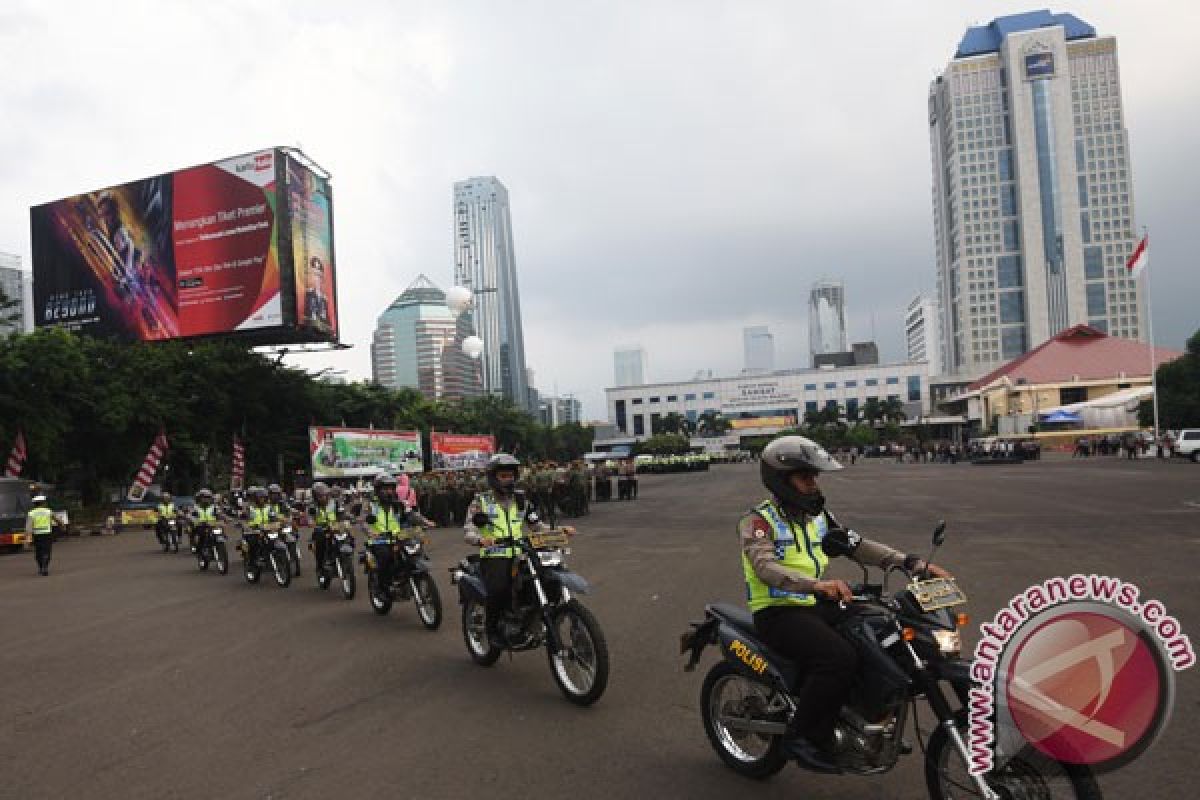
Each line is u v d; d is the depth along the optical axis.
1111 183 144.12
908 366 161.88
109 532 30.48
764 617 4.02
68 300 46.72
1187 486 24.62
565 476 25.00
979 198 151.00
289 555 13.11
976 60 152.12
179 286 44.66
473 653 7.19
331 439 38.06
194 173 44.53
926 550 12.52
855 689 3.71
